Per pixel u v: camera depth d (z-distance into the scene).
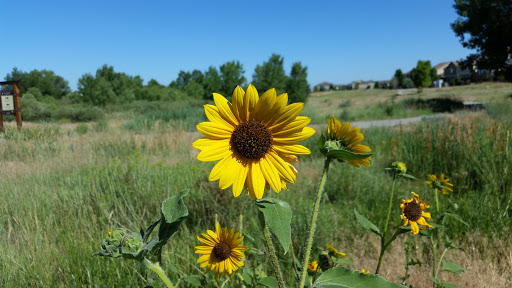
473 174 6.24
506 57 27.20
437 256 3.54
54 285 3.01
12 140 10.34
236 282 2.79
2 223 4.25
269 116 1.42
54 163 7.82
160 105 32.56
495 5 25.19
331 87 126.56
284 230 1.27
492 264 3.39
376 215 4.70
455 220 4.05
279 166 1.39
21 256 3.44
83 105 35.97
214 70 41.53
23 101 25.48
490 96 36.06
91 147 9.88
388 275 3.24
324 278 1.32
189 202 4.64
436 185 3.09
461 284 3.10
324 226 4.01
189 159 8.27
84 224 4.11
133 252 1.24
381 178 6.61
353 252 3.72
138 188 5.17
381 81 127.69
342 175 6.21
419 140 8.41
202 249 2.09
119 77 39.34
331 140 1.57
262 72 31.05
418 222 2.38
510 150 6.01
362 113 27.30
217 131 1.39
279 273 1.34
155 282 2.37
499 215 4.24
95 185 5.48
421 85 65.25
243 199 4.56
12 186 5.73
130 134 12.13
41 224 4.17
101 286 2.91
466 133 7.50
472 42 27.92
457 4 27.42
